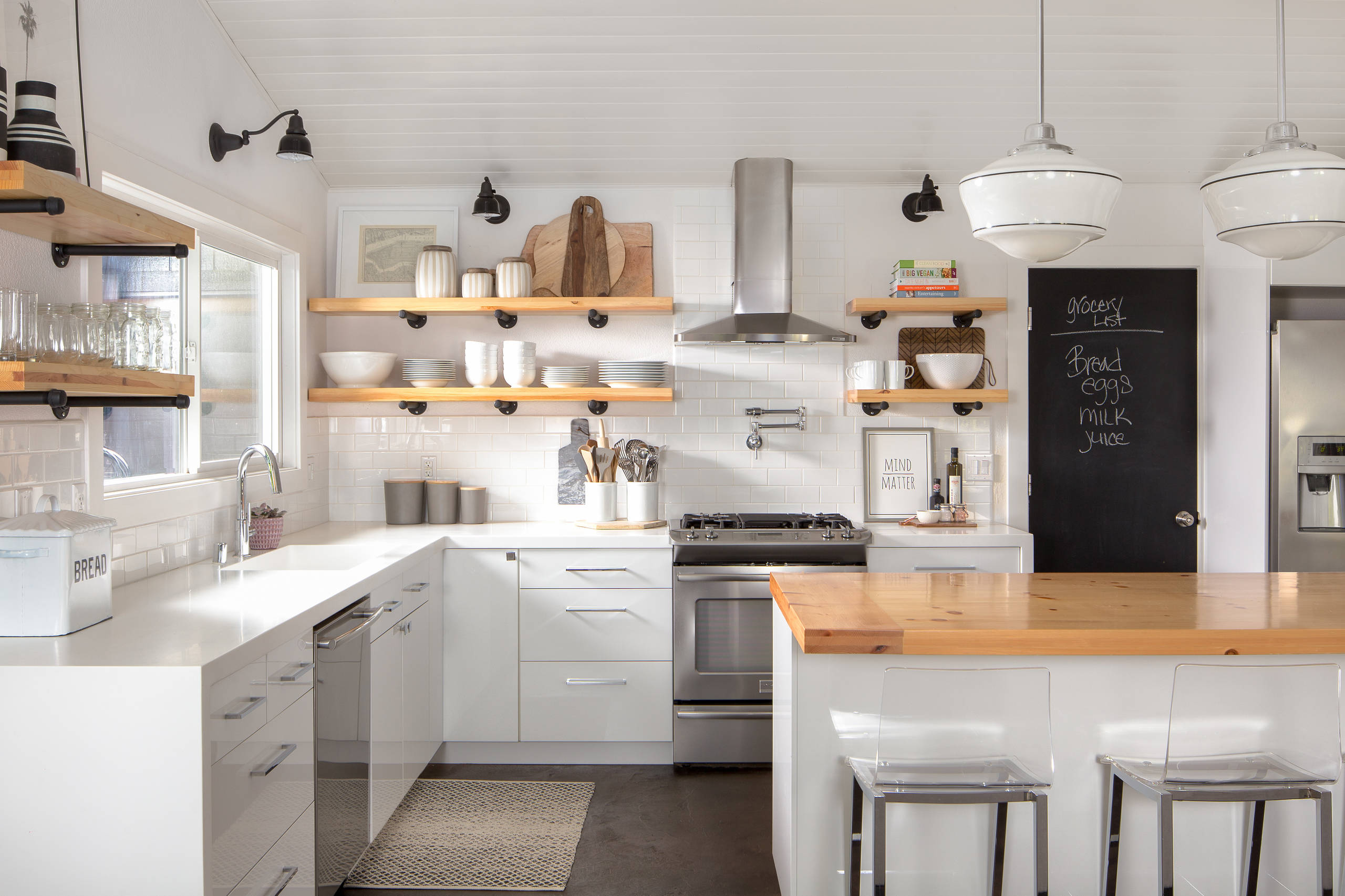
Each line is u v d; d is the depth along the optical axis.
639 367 4.25
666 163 4.30
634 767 3.92
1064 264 4.49
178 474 3.28
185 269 3.29
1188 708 2.05
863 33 3.53
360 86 3.77
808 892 2.31
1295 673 2.04
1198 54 3.65
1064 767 2.27
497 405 4.46
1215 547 4.42
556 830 3.29
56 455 2.46
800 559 3.89
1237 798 2.05
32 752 1.87
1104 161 4.29
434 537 3.87
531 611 3.90
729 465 4.51
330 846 2.61
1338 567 3.97
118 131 2.70
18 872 1.89
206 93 3.26
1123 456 4.51
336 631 2.64
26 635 2.11
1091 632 2.17
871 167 4.35
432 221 4.49
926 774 2.02
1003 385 4.51
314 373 4.32
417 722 3.52
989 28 3.51
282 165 3.95
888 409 4.53
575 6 3.38
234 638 2.10
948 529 4.23
